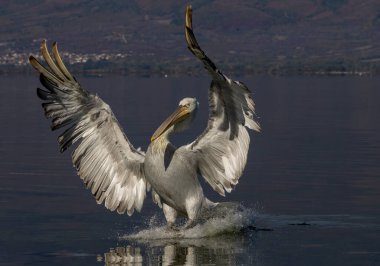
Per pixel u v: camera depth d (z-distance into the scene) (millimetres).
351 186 17188
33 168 19703
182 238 13070
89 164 13531
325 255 11883
